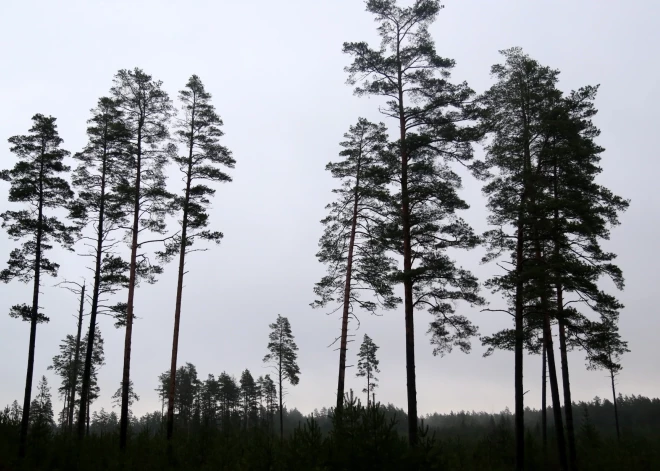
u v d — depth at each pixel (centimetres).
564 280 1877
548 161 2102
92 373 4634
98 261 2448
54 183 2322
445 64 1920
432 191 1822
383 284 2314
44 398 5228
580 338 2080
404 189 1902
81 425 2314
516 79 2162
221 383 6250
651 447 3067
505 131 2159
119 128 2255
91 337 2442
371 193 2148
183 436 2020
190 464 1733
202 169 2402
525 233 2048
